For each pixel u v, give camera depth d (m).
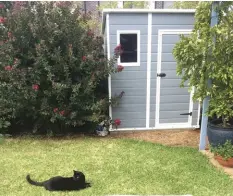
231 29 3.97
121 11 5.21
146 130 5.89
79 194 3.28
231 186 3.46
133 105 5.74
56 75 5.24
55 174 3.79
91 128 5.69
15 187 3.43
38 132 5.73
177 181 3.58
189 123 5.89
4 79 5.24
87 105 5.38
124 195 3.26
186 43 4.13
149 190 3.37
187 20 5.37
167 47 5.48
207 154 4.46
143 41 5.43
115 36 5.37
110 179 3.64
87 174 3.79
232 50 3.87
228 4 3.98
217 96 4.17
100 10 7.77
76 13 5.35
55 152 4.60
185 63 4.24
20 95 5.09
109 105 5.59
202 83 4.17
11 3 5.80
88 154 4.50
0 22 5.07
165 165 4.05
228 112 4.18
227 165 3.96
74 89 5.06
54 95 5.25
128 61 5.53
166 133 5.71
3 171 3.87
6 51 4.97
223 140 4.20
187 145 4.97
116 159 4.29
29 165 4.07
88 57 5.11
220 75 3.98
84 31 5.42
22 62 5.24
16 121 5.71
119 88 5.63
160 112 5.81
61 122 5.48
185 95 5.75
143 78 5.61
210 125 4.37
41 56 4.91
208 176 3.70
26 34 5.10
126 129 5.83
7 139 5.31
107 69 5.25
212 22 4.10
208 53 4.02
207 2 4.09
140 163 4.13
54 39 5.06
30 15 5.08
